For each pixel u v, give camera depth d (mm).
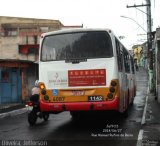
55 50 11703
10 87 25969
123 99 13078
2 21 62062
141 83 49250
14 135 10734
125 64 14703
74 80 11336
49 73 11578
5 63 25547
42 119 15055
